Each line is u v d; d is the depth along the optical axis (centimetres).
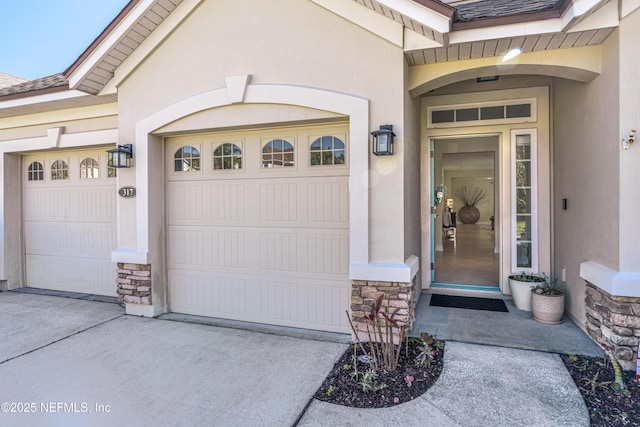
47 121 600
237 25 436
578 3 294
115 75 496
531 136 528
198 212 497
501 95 540
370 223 387
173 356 372
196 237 500
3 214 651
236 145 475
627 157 318
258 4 426
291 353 376
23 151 636
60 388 312
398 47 372
